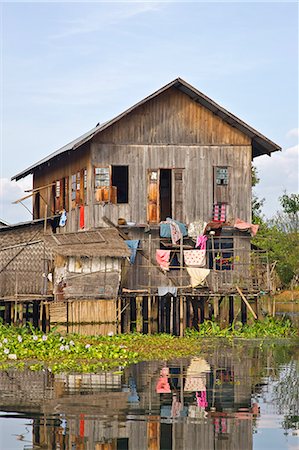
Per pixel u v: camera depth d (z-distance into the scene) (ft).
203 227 106.93
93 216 106.73
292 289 188.75
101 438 40.47
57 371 65.92
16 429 42.19
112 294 98.84
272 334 105.29
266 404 49.96
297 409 48.26
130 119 108.06
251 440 40.45
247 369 69.10
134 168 107.76
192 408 48.26
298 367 70.79
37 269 102.94
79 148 113.09
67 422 43.91
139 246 106.93
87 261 98.53
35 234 112.06
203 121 109.60
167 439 40.50
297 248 188.14
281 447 39.17
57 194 126.00
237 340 99.55
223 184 109.50
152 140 108.27
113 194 107.45
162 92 108.27
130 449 38.65
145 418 45.11
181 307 101.91
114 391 54.70
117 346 82.48
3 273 102.22
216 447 39.14
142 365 71.46
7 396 52.21
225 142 109.81
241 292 104.68
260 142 110.83
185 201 108.47
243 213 109.40
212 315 112.16
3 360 72.79
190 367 70.18
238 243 108.99
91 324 98.07
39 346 78.02
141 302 102.99
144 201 107.65
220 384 59.06
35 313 104.83
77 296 97.81
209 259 109.40
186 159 108.88
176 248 108.47
